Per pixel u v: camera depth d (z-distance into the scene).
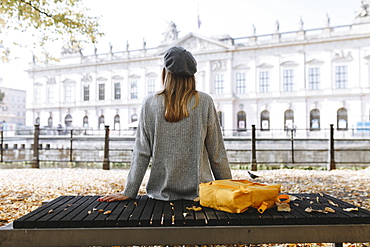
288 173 6.99
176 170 1.79
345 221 1.42
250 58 36.47
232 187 1.57
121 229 1.39
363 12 32.81
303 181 5.77
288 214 1.47
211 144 1.86
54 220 1.41
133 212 1.54
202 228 1.39
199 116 1.81
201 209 1.58
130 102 41.06
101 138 20.09
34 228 1.40
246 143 18.80
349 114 32.38
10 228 1.42
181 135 1.79
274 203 1.60
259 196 1.50
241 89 36.81
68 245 1.39
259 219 1.41
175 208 1.61
